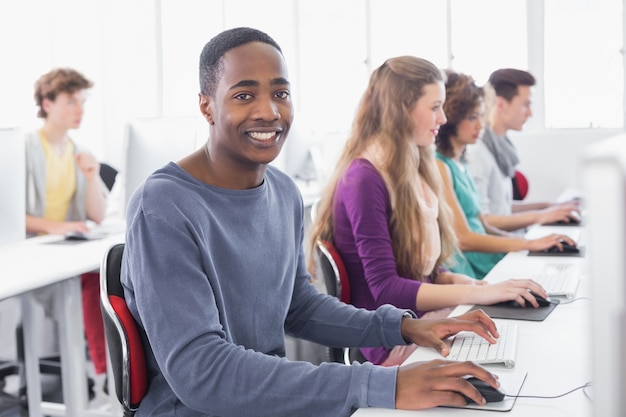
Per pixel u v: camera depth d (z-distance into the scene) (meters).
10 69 5.80
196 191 1.40
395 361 1.94
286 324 1.67
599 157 0.59
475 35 5.29
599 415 0.63
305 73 5.77
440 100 2.15
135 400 1.40
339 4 5.62
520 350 1.48
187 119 3.48
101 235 3.14
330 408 1.20
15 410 3.07
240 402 1.22
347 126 5.70
